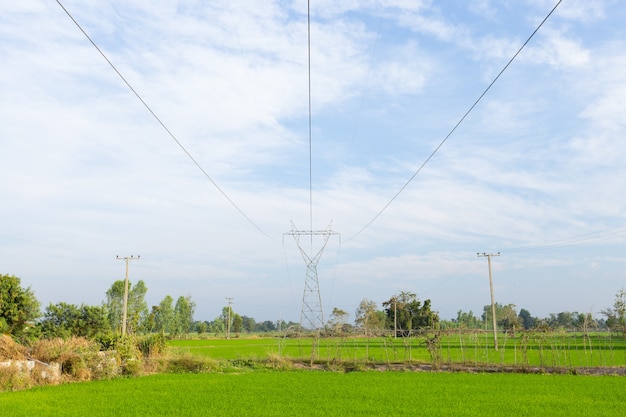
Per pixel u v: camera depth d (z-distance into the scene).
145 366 38.88
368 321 87.69
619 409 22.27
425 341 43.50
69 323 51.25
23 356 31.14
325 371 40.84
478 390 28.38
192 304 118.19
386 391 27.95
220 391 27.86
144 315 83.81
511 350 58.34
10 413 20.70
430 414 21.05
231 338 120.56
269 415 20.69
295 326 51.47
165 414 20.86
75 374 32.75
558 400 24.75
